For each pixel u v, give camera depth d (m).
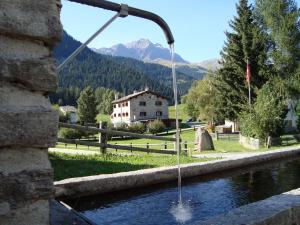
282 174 9.51
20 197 1.96
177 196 7.01
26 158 2.01
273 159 11.45
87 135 34.47
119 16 3.07
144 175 7.15
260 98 28.67
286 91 38.34
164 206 6.34
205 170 8.66
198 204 6.52
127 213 5.95
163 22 3.56
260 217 3.65
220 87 40.38
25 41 2.03
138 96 82.69
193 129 56.53
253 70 38.91
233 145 28.42
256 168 10.46
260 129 25.52
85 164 8.88
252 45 38.53
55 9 2.13
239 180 8.71
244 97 39.03
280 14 40.84
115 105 91.62
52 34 2.08
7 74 1.94
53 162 8.73
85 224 3.84
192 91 75.31
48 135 2.05
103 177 6.48
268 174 9.54
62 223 3.75
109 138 38.66
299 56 40.09
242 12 40.00
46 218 2.04
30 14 2.02
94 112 85.69
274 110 26.00
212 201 6.76
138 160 10.45
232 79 39.56
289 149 12.58
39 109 2.03
